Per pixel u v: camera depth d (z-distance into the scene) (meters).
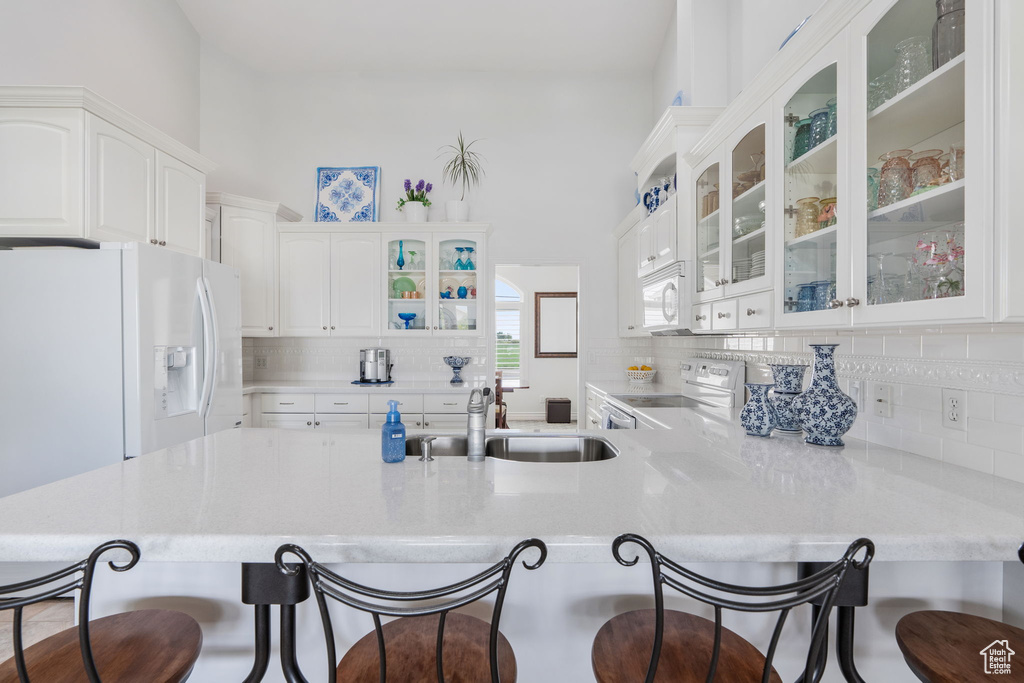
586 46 4.04
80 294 2.14
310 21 3.74
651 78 4.38
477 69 4.34
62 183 2.24
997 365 1.21
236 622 1.20
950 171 1.02
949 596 1.18
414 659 0.91
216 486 1.17
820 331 1.89
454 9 3.62
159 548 0.88
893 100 1.14
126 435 2.16
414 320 4.05
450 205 4.06
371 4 3.57
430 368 4.22
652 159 3.00
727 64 2.80
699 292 2.38
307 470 1.32
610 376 4.37
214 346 2.69
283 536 0.88
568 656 1.17
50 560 0.88
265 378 4.21
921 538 0.88
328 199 4.28
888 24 1.15
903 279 1.13
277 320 3.91
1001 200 0.88
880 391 1.60
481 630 1.01
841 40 1.30
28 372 2.12
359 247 3.96
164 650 0.95
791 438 1.74
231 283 2.97
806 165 1.52
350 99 4.34
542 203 4.38
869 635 1.18
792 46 1.48
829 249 1.40
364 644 0.96
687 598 1.17
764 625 1.18
